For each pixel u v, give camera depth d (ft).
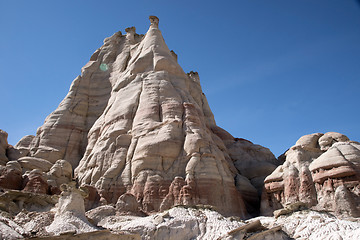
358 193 108.99
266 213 129.29
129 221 95.81
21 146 173.27
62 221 77.10
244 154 176.96
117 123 147.64
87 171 138.72
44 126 175.73
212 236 87.61
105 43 226.17
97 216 102.37
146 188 119.14
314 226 88.07
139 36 229.45
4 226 63.00
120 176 127.44
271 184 132.67
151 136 133.39
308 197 118.73
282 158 174.81
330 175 116.26
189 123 139.03
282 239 85.20
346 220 96.84
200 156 127.13
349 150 120.78
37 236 63.93
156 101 148.87
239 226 91.20
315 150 134.92
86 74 203.51
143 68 171.83
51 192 128.57
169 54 180.04
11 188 120.47
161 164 126.00
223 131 198.70
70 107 184.44
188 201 113.50
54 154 163.73
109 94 191.83
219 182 123.24
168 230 88.63
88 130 179.63
